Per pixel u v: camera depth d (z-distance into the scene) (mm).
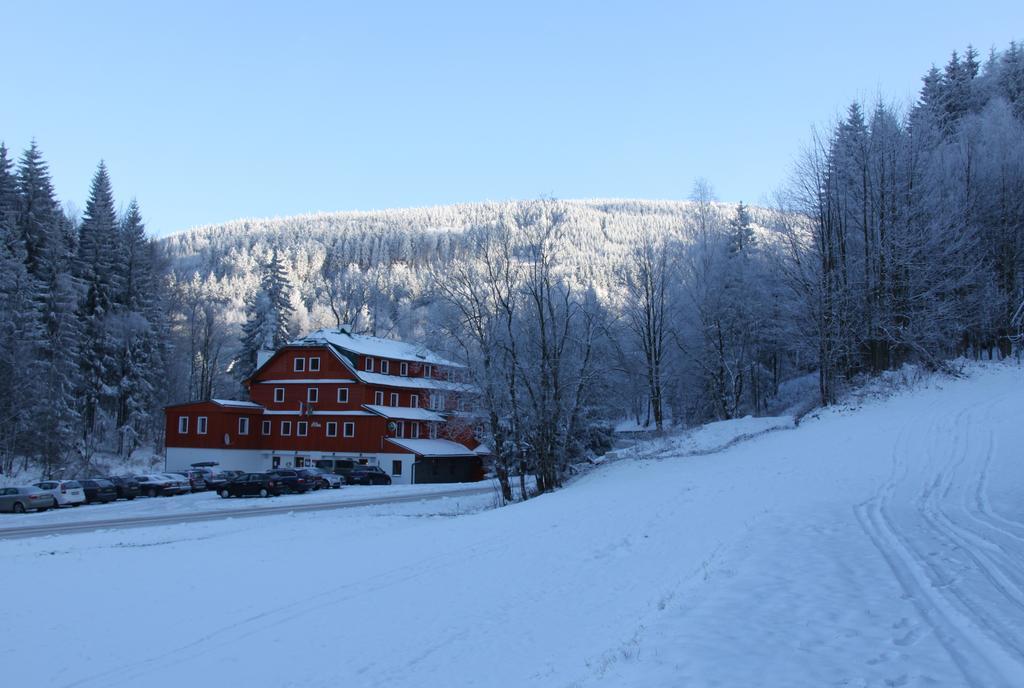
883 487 19812
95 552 22484
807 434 34688
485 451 63562
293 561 20078
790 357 65562
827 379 43094
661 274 54031
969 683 6020
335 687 10242
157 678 11141
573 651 9750
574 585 13977
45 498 41062
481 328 37625
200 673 11273
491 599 13953
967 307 45500
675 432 46750
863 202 45688
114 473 62250
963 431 27922
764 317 54750
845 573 10367
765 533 14336
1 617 14633
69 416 58750
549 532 20109
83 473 57625
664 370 57625
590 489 30156
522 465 38469
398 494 45656
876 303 44250
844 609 8578
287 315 84125
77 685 11016
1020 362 42781
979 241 47031
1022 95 61688
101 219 71250
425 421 66188
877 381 42781
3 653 12484
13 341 54344
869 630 7730
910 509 16031
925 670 6402
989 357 47750
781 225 50875
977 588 9062
